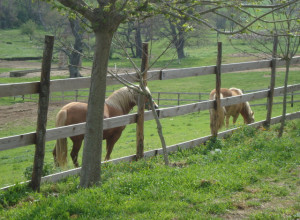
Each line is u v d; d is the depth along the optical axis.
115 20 6.86
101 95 7.37
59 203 6.28
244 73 58.03
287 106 31.28
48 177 8.12
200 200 6.54
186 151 10.62
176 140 18.14
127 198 6.64
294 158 9.11
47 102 7.39
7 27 111.56
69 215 5.96
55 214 5.95
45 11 38.22
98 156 7.54
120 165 9.14
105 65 7.27
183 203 6.38
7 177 13.40
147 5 6.44
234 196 6.80
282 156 9.28
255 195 6.81
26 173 8.58
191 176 7.70
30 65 71.12
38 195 7.05
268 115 13.46
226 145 11.09
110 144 11.98
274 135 11.80
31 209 6.18
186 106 10.79
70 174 8.58
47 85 7.32
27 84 7.14
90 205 6.23
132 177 7.70
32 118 34.47
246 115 17.67
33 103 42.00
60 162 9.85
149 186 7.19
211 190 7.06
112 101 11.32
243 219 5.88
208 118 29.33
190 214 5.93
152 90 49.06
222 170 8.23
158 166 8.88
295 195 6.88
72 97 45.12
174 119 30.11
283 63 13.69
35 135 7.44
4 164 17.66
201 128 24.38
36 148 7.45
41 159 7.48
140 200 6.59
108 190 6.97
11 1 105.94
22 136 7.25
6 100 43.75
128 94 11.45
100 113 7.44
